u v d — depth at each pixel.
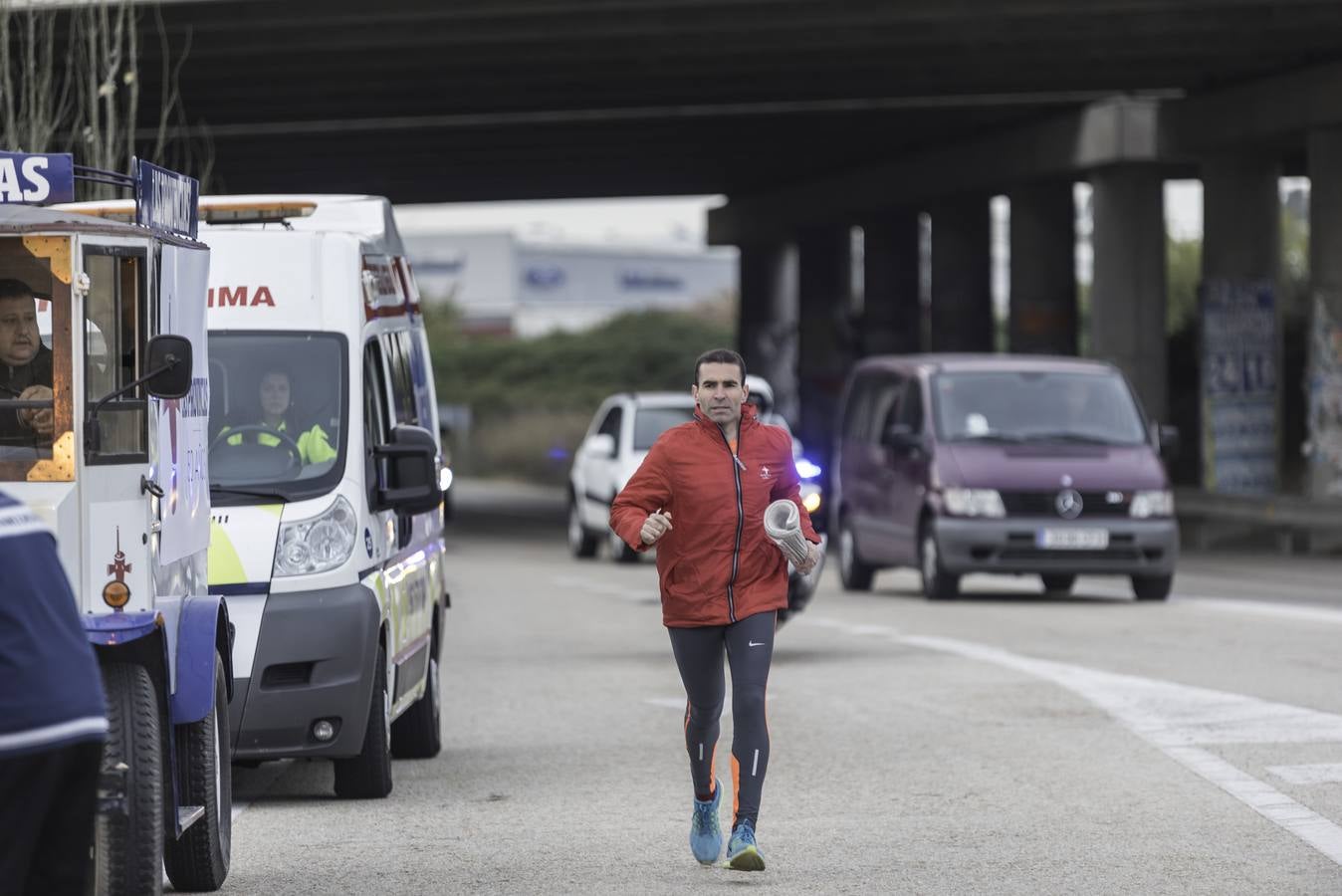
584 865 21.84
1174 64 96.56
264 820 25.16
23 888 11.30
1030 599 60.12
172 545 18.83
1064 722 32.56
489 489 187.38
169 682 18.61
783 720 33.44
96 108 53.03
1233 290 103.88
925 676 39.19
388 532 28.22
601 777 28.30
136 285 18.00
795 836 23.33
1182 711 33.41
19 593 11.15
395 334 30.95
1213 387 102.75
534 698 37.72
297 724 25.69
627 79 97.94
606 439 82.62
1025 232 124.69
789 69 95.56
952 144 127.50
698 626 21.39
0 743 11.03
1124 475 58.25
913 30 87.75
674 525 21.47
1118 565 57.53
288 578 25.88
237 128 110.75
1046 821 24.06
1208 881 20.53
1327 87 93.44
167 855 20.11
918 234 153.00
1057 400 60.81
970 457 58.81
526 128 118.81
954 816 24.48
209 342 27.67
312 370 27.58
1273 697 35.00
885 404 64.38
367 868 21.88
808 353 169.50
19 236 16.97
